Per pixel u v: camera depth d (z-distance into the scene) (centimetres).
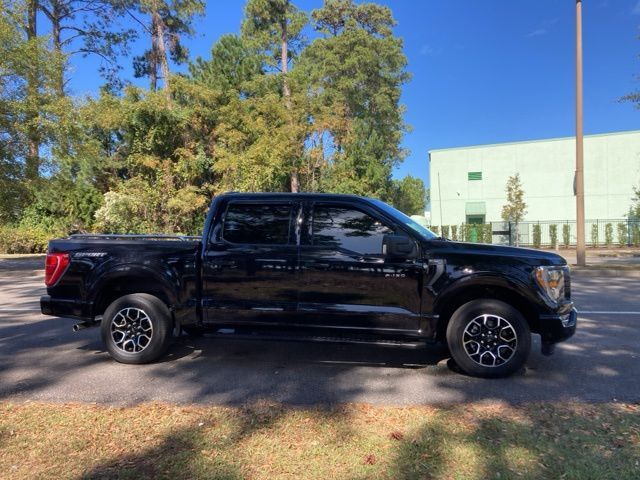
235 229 554
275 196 556
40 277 1593
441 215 4228
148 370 544
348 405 430
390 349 630
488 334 509
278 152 2316
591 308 924
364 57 4134
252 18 4072
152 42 3525
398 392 468
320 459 328
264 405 431
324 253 527
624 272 1537
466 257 507
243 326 547
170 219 2116
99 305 582
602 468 314
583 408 420
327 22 4528
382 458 329
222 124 2302
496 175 4066
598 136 3781
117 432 371
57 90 1862
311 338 530
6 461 327
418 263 512
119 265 560
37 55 1755
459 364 514
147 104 2161
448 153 4209
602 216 3791
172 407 427
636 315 852
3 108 1698
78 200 2662
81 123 1975
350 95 4278
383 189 3659
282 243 540
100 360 587
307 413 410
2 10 1702
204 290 550
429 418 398
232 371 539
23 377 520
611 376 517
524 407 424
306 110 2859
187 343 663
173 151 2267
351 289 520
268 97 2633
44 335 724
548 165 3912
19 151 1762
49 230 2658
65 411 417
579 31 1616
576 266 1616
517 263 502
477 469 314
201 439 359
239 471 312
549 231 3384
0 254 2553
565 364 562
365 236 530
